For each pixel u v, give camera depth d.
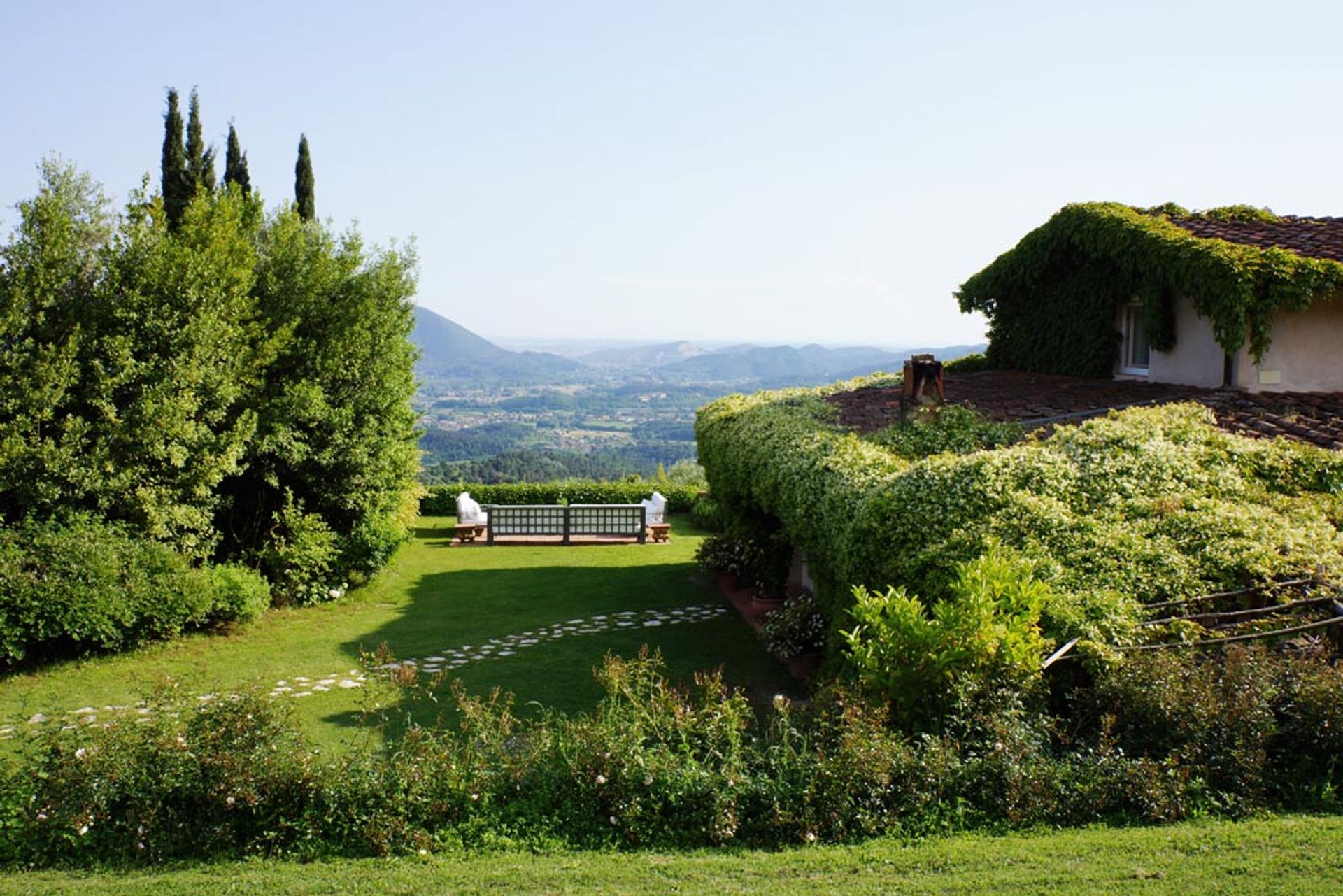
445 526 26.62
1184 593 7.27
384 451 17.50
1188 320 12.74
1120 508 8.26
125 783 6.18
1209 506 8.19
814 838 5.83
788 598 16.22
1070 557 7.55
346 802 6.15
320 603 16.42
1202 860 5.09
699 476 34.47
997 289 16.59
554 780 6.35
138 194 14.77
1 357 12.67
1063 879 4.96
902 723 6.61
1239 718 6.15
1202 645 6.90
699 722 6.76
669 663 12.60
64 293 13.70
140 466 13.58
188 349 14.06
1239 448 9.21
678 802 6.10
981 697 6.49
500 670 12.12
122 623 12.60
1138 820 5.86
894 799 6.03
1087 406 12.40
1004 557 7.27
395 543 18.38
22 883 5.51
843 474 9.66
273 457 16.36
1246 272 11.04
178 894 5.31
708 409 18.77
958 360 18.11
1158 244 12.30
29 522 12.57
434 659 12.72
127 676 11.89
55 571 12.24
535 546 23.28
